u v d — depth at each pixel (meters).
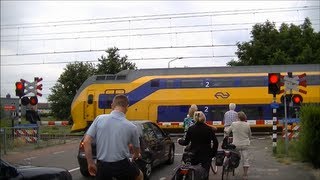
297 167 14.90
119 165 6.16
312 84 30.05
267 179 12.55
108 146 6.19
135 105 31.86
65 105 61.16
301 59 44.75
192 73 31.70
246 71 31.16
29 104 25.91
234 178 12.74
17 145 23.91
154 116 31.64
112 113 6.38
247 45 48.00
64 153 21.20
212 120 30.88
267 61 46.00
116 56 57.25
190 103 31.27
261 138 28.00
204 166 9.31
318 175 13.09
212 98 31.02
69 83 61.38
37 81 27.30
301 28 48.38
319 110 14.88
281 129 29.83
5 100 60.88
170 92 31.61
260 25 48.44
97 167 6.26
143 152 12.16
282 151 18.78
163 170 14.45
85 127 32.62
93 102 32.44
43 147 24.08
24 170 6.45
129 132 6.28
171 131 31.62
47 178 6.54
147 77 32.09
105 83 32.53
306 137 14.99
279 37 47.31
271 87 18.89
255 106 30.55
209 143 9.45
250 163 15.95
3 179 5.99
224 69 31.50
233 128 12.55
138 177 6.40
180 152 20.48
